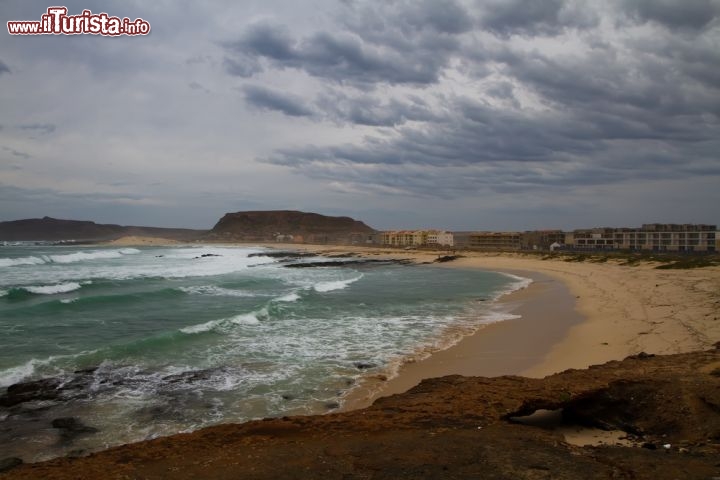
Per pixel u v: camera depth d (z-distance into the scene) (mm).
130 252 99188
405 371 13000
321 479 5258
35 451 8258
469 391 8445
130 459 6105
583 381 8203
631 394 7641
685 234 97000
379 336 17422
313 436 6766
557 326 18328
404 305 25172
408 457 5777
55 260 63188
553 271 49844
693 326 14617
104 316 21219
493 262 69312
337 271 53844
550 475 5176
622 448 6168
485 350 15008
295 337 17250
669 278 30531
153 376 12523
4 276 39594
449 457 5742
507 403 7715
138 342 15531
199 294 29406
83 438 8820
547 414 8203
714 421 6660
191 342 16234
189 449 6402
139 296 27453
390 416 7477
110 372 12797
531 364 13062
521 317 20922
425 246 141500
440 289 33500
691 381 7734
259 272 50031
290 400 10828
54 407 10336
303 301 26484
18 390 11352
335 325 19531
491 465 5469
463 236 173500
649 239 101812
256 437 6773
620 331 15797
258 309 22500
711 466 5320
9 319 20078
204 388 11641
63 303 23797
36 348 15352
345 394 11180
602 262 57375
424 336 17375
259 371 13070
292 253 112688
